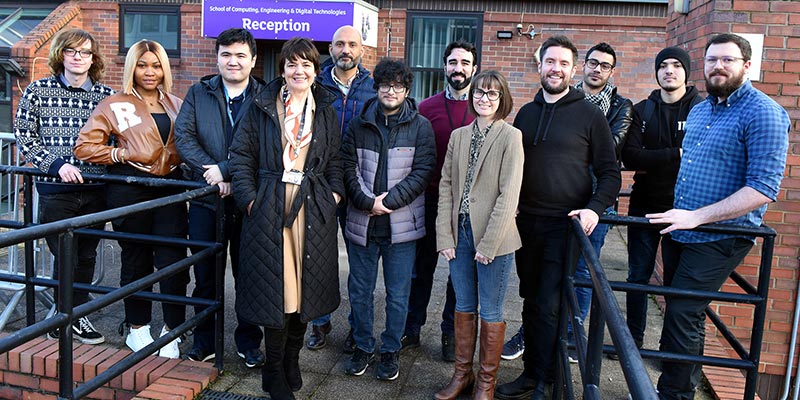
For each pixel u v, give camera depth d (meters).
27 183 3.57
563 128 3.00
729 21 4.34
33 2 9.73
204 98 3.35
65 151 3.54
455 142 3.09
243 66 3.32
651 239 3.79
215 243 3.27
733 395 3.34
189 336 3.87
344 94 3.84
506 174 2.87
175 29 9.22
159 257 3.47
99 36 9.37
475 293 3.12
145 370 3.24
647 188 3.77
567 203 3.02
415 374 3.45
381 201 3.18
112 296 2.54
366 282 3.37
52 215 3.58
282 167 2.90
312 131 2.96
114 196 3.45
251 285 2.90
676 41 5.21
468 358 3.14
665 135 3.70
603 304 1.83
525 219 3.12
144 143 3.38
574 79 8.45
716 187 2.95
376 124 3.28
